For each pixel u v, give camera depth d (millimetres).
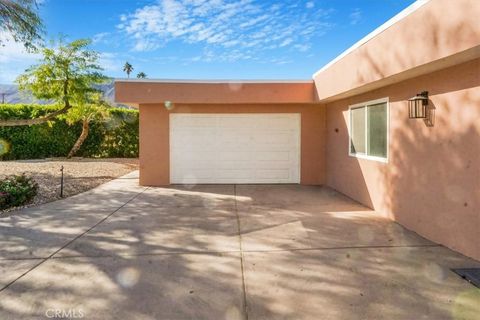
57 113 11641
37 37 9227
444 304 3182
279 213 6824
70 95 11703
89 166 14609
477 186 4145
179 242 5008
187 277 3795
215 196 8641
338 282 3664
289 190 9555
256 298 3328
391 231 5555
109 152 18719
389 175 6406
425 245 4840
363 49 6324
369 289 3498
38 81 11336
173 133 10461
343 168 8969
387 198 6492
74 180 10938
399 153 6020
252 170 10648
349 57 6996
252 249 4715
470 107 4242
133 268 4039
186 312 3076
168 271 3955
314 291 3467
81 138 17453
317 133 10586
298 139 10617
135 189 9633
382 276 3801
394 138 6199
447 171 4707
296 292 3447
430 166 5094
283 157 10656
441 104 4812
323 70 8773
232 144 10578
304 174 10633
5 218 6293
